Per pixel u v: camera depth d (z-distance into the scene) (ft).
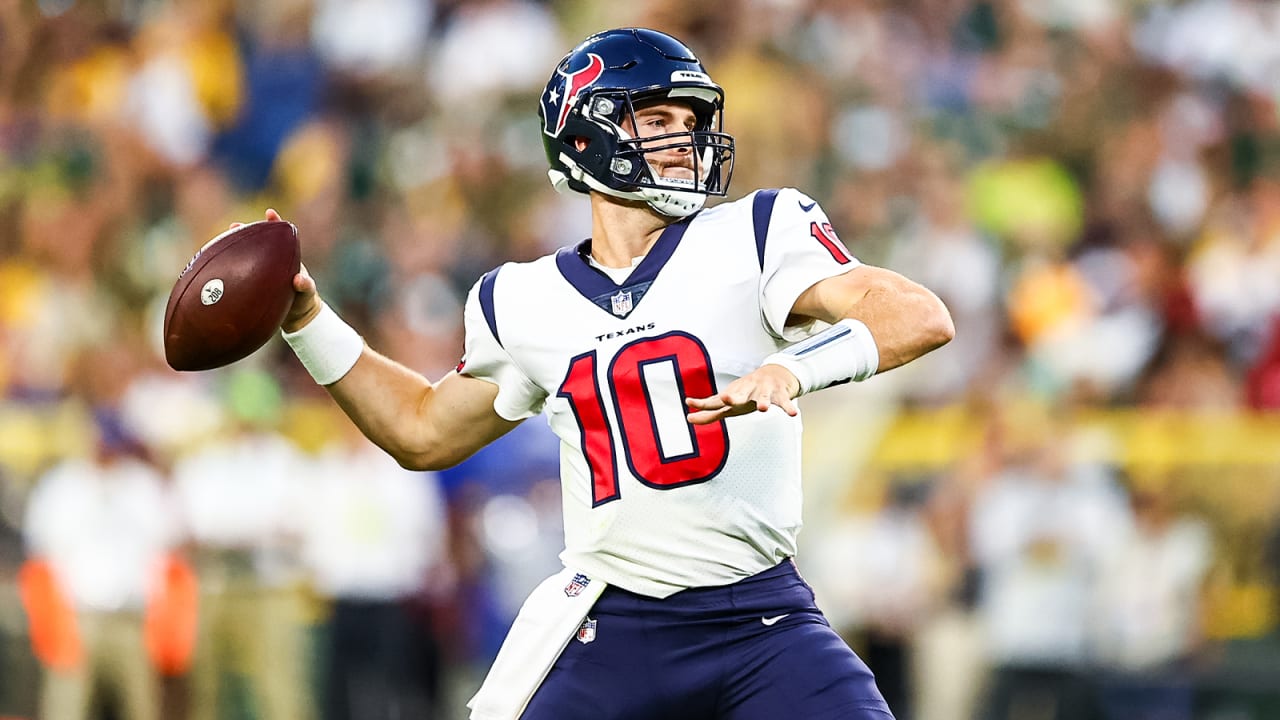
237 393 86.38
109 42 127.75
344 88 123.75
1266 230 101.40
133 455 84.53
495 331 39.55
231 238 41.45
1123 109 115.55
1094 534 81.41
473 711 39.73
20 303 108.37
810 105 111.45
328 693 85.35
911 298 35.73
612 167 38.45
